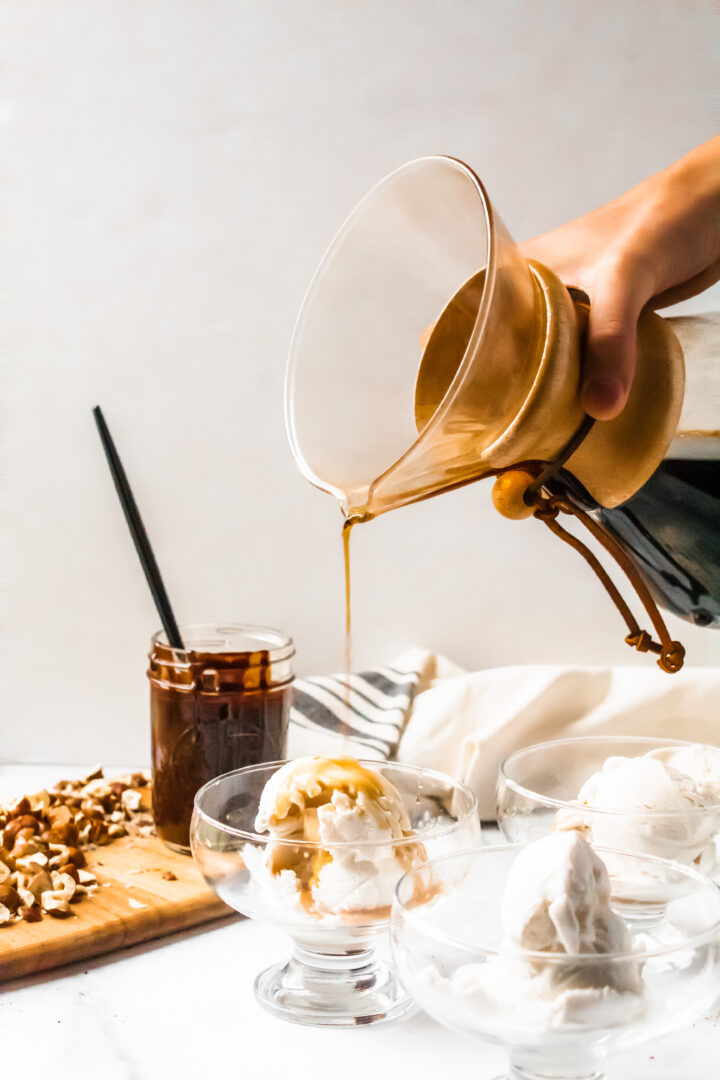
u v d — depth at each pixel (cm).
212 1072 59
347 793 64
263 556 96
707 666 95
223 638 81
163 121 92
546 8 89
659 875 58
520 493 60
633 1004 52
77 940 67
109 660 98
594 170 91
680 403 60
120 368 95
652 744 71
